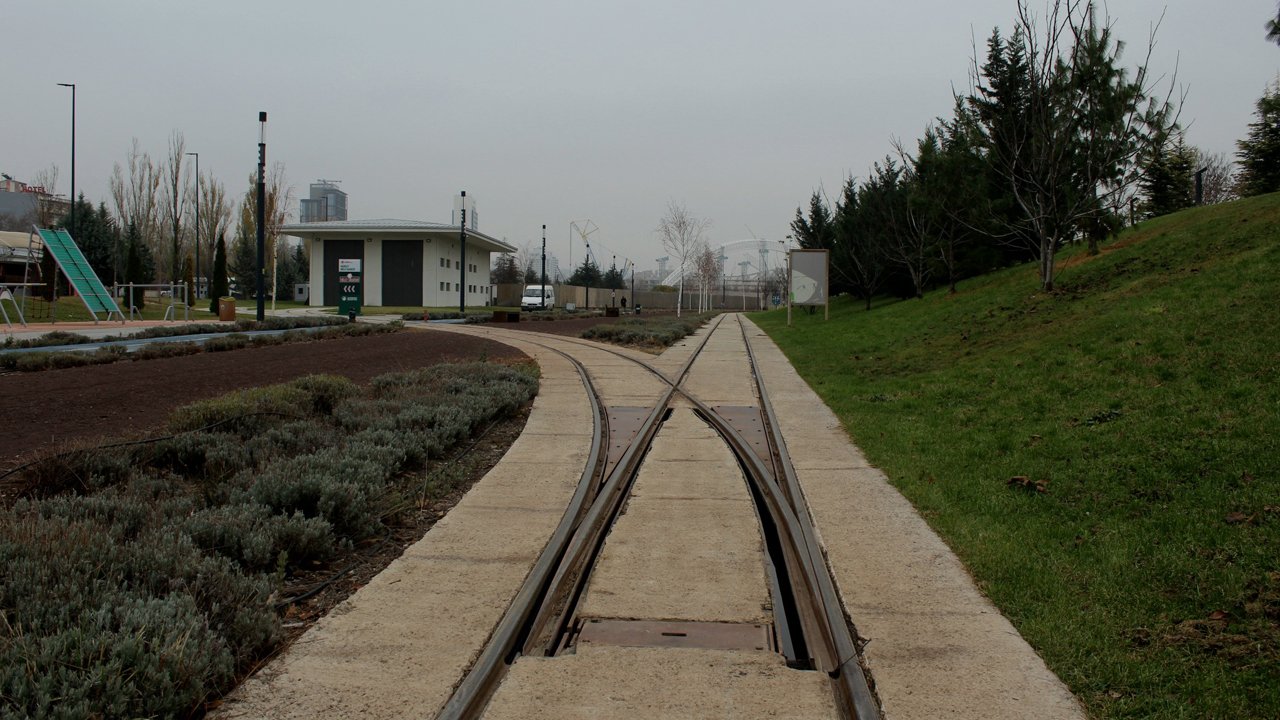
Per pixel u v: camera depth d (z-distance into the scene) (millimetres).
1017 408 9266
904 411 10562
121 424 9227
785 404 12078
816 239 43031
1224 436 6523
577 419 10930
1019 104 22891
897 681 3775
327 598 4973
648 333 26094
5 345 18594
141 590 4180
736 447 9508
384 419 9312
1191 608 4324
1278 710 3369
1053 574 4945
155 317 39531
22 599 3852
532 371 15469
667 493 7355
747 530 6242
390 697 3643
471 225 75625
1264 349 8250
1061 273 18844
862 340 20250
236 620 4098
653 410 11680
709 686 3762
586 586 5109
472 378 13172
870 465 8203
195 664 3537
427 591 4949
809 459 8484
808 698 3648
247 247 80938
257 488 6176
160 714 3305
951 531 5938
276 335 22828
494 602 4781
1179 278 12969
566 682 3805
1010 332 14414
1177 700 3514
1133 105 17781
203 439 7766
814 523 6273
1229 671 3695
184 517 5715
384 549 5914
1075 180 18203
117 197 66562
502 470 8109
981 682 3756
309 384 11094
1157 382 8477
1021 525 5887
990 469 7301
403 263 67125
